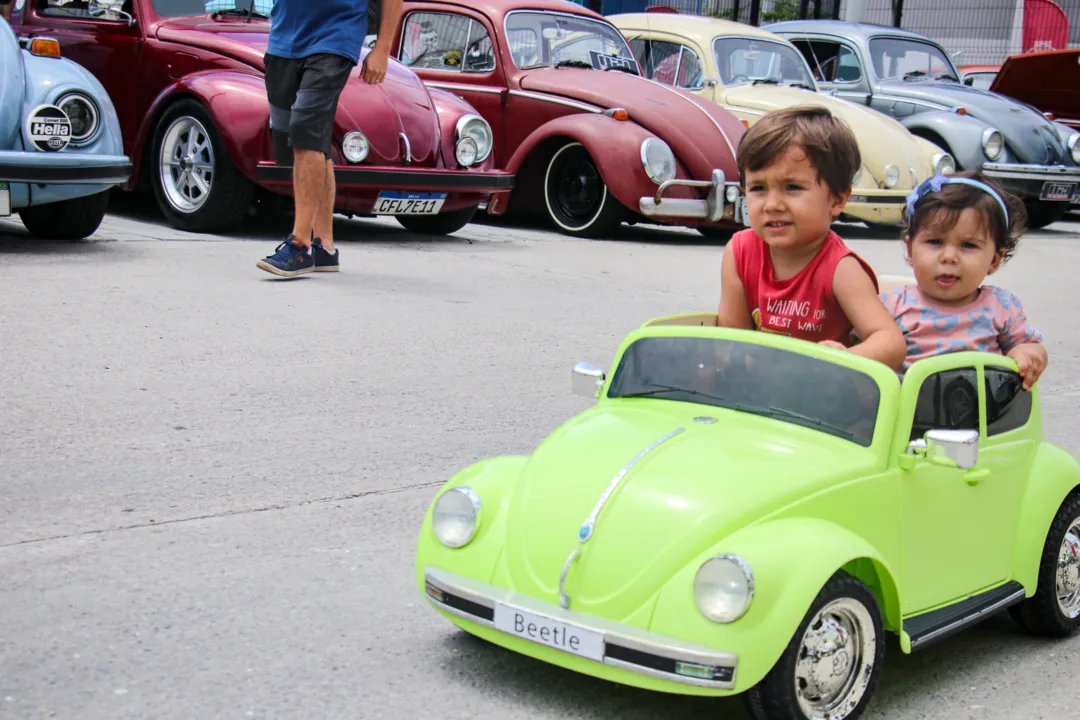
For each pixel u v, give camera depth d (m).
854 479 2.86
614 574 2.67
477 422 4.90
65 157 7.14
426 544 2.94
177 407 4.74
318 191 7.11
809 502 2.75
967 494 3.20
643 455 2.87
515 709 2.80
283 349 5.64
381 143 8.63
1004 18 23.34
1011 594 3.33
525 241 10.03
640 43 12.66
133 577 3.33
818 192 3.30
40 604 3.13
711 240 11.12
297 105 6.95
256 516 3.81
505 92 11.00
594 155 10.20
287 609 3.22
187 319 5.99
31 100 7.12
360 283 7.23
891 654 3.31
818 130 3.27
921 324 3.63
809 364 3.10
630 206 10.16
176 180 8.77
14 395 4.70
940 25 23.97
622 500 2.76
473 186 9.09
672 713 2.82
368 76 7.42
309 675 2.88
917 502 3.03
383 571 3.50
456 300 7.01
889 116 13.42
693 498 2.71
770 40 12.76
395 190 8.77
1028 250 11.84
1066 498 3.57
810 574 2.57
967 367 3.27
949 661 3.30
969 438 2.93
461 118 9.26
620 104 10.46
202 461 4.22
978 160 13.16
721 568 2.52
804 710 2.65
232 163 8.33
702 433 2.97
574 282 7.97
